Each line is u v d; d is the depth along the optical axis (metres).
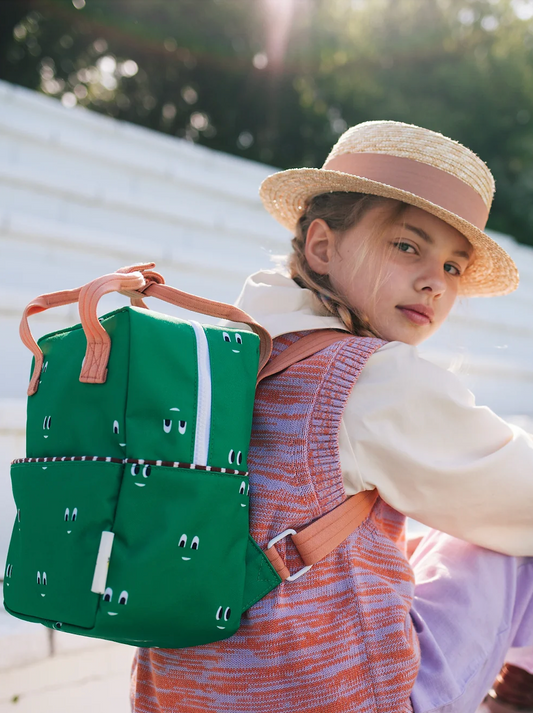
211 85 13.86
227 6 12.80
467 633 1.12
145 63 13.46
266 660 0.95
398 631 0.99
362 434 1.03
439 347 3.45
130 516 0.84
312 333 1.15
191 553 0.86
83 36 12.72
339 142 1.43
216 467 0.90
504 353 5.12
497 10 14.36
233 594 0.92
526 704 1.27
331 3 13.38
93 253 3.22
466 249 1.33
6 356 2.35
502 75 13.88
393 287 1.24
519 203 13.88
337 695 0.93
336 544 1.00
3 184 3.61
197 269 3.56
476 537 1.13
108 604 0.83
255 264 4.75
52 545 0.90
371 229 1.26
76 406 0.92
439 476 1.04
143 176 4.71
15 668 1.35
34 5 11.77
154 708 1.06
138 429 0.86
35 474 0.95
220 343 0.97
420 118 13.66
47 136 4.22
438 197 1.25
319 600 0.98
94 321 0.88
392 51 13.91
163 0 12.47
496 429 1.08
